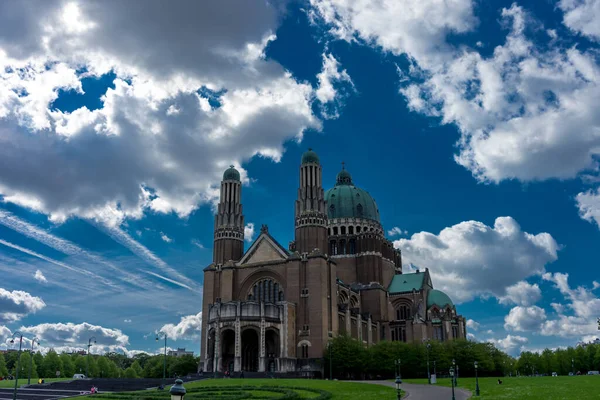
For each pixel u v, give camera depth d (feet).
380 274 523.29
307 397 216.54
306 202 428.56
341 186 571.69
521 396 190.80
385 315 513.45
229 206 463.42
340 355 378.94
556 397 179.73
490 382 293.84
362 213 549.95
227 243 449.48
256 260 432.66
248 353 393.29
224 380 306.96
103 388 300.61
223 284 433.07
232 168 478.18
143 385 306.96
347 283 523.70
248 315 370.73
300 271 404.57
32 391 287.69
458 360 420.36
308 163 440.86
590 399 169.07
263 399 204.03
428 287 541.34
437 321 506.48
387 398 204.44
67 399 234.99
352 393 233.76
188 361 538.06
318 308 390.42
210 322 383.24
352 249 536.83
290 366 378.53
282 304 387.34
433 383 301.22
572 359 577.02
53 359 582.76
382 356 414.41
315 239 418.72
